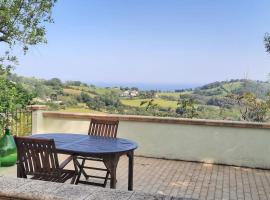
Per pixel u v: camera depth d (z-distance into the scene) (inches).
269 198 191.8
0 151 237.9
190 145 274.8
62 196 74.5
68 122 302.7
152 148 283.4
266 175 241.3
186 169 251.3
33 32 310.5
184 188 206.5
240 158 264.5
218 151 269.1
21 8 306.2
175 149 278.2
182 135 276.2
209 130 270.4
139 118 283.1
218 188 208.2
